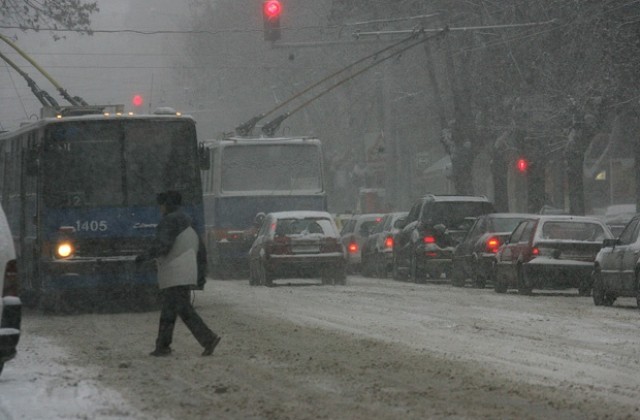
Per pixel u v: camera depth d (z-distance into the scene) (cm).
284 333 4444
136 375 3303
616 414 2572
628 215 10988
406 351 3803
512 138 12025
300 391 2948
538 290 7588
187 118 5975
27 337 4531
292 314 5334
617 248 5753
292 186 9600
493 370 3322
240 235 9512
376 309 5594
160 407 2705
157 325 5066
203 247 3866
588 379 3134
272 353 3794
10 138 6681
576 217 6781
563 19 10575
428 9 12281
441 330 4519
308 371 3341
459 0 12006
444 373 3262
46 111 6456
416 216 8831
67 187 5819
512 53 11362
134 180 5884
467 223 8400
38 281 5922
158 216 5875
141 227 5850
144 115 5938
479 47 11812
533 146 11319
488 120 12069
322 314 5316
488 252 7394
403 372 3291
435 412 2606
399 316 5175
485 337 4250
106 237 5819
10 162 6688
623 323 4800
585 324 4753
